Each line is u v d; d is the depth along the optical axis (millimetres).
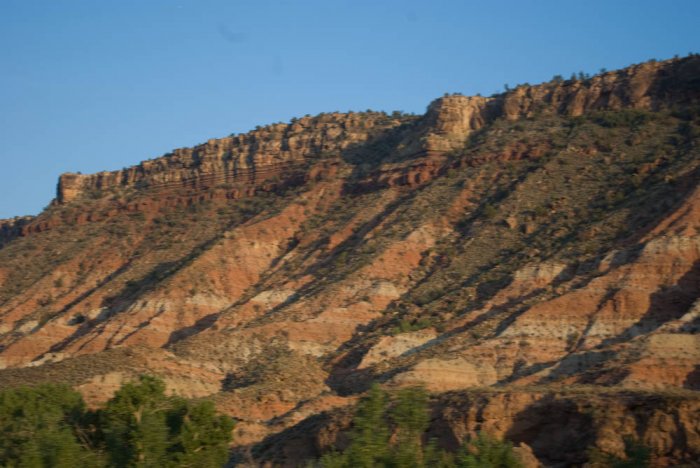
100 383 110375
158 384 66250
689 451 63906
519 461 51344
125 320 152875
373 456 49438
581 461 66000
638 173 149625
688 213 123562
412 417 52688
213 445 61125
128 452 57250
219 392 118312
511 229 147625
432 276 142875
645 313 111812
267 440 84188
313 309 139750
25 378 112750
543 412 72688
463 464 48531
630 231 130625
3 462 58375
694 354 97625
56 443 55625
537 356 109688
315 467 53531
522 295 125375
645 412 66625
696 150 148000
